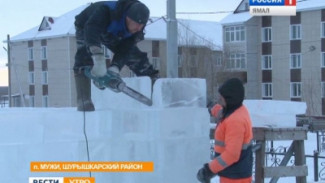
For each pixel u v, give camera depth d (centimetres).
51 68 4091
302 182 570
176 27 816
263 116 564
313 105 3569
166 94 416
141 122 413
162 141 409
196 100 438
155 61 4322
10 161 367
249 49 3931
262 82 3903
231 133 363
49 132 383
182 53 3712
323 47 3553
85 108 407
